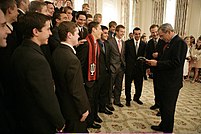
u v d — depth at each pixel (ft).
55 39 7.11
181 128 9.00
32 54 4.09
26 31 4.31
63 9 9.32
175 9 27.17
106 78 10.04
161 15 27.71
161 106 8.10
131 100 12.94
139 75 11.91
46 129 4.22
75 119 5.25
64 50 5.21
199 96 14.39
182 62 7.57
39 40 4.44
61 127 4.32
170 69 7.64
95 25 7.95
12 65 4.16
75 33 5.41
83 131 5.45
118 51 10.91
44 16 4.47
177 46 7.46
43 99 4.00
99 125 8.88
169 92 7.72
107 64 9.82
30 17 4.32
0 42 3.85
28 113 4.14
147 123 9.41
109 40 10.80
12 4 4.89
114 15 23.99
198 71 19.56
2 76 4.56
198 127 9.14
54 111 4.13
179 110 11.38
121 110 11.09
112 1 23.43
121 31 11.02
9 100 4.46
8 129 3.78
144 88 16.42
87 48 7.72
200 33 27.04
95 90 8.63
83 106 5.17
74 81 5.02
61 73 5.04
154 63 7.98
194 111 11.25
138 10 27.81
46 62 4.22
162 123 8.18
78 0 18.62
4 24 3.85
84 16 9.29
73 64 5.01
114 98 11.87
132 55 11.51
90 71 7.85
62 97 5.17
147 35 28.84
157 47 10.42
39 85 3.96
